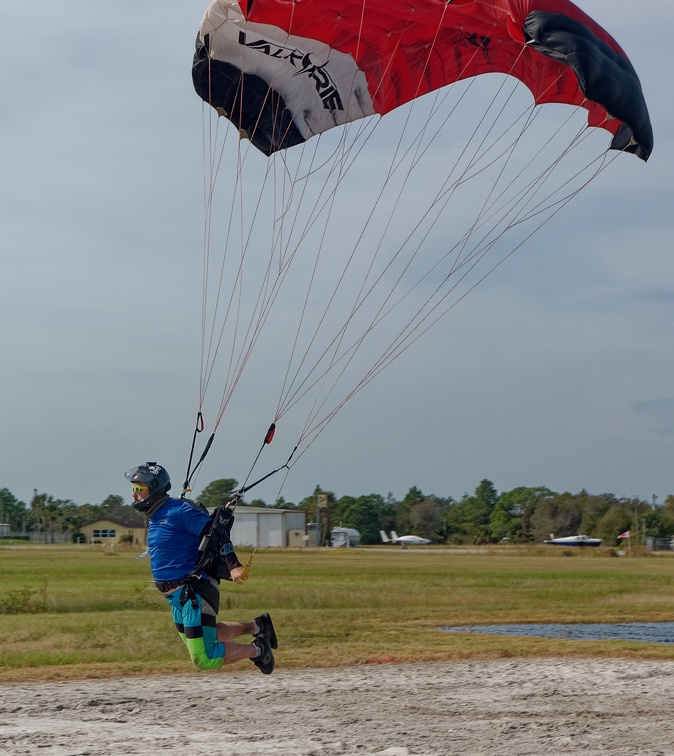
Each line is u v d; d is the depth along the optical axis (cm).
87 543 15300
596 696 1227
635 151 1208
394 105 1354
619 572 5262
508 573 4994
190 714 1111
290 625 2144
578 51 1036
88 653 1634
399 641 1806
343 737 977
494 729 1018
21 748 920
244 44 1276
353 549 10969
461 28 1170
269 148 1389
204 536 902
